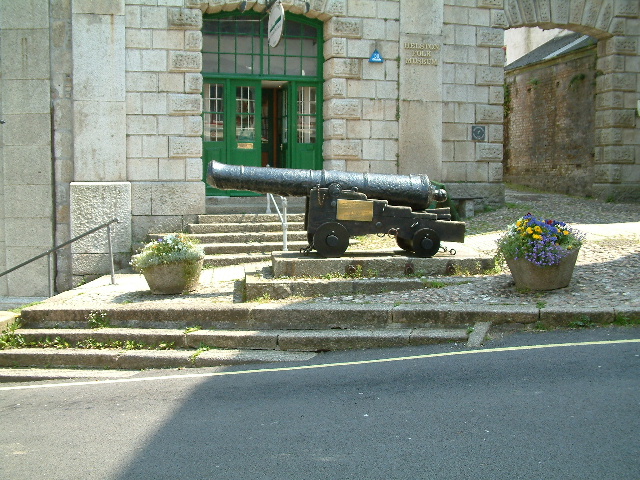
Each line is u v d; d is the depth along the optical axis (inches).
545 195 788.6
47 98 543.2
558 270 339.6
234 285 399.9
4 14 540.4
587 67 776.3
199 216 542.9
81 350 328.8
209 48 597.0
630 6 677.3
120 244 542.9
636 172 700.0
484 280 369.7
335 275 375.9
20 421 245.6
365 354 299.3
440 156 614.2
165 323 343.0
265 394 254.5
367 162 600.7
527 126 915.4
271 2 569.3
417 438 204.1
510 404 224.2
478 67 621.3
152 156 552.4
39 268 550.3
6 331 341.1
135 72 547.2
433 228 388.5
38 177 546.3
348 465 189.6
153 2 546.6
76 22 537.6
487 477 177.6
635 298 320.5
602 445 191.0
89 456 207.3
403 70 603.5
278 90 640.4
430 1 605.3
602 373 245.4
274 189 383.6
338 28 588.7
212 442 211.3
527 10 638.5
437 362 274.7
